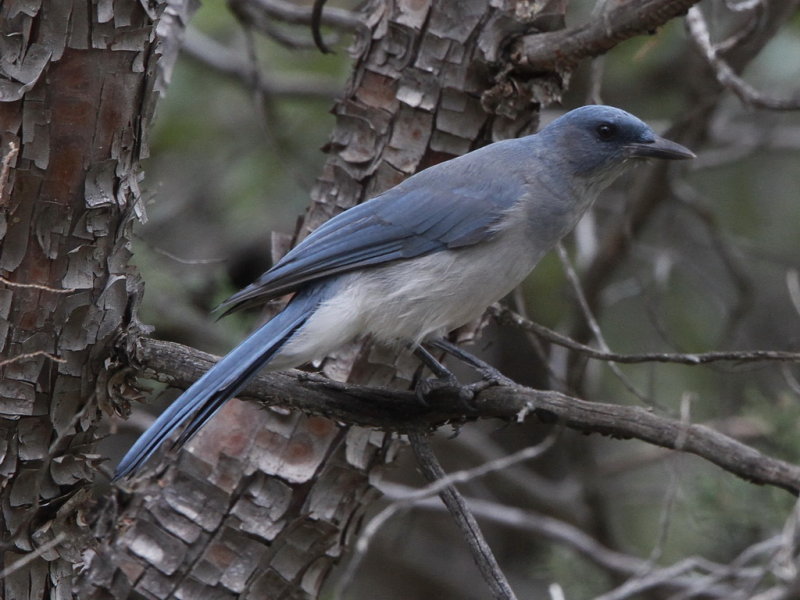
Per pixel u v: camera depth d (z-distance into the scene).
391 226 9.77
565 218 10.48
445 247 9.88
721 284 18.52
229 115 16.98
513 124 10.15
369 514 17.97
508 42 9.59
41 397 7.61
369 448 9.63
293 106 16.80
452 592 18.39
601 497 15.87
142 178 7.86
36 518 7.79
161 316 14.38
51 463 7.73
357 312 9.71
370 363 9.98
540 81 9.66
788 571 10.26
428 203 9.84
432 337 10.09
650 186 14.69
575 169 10.45
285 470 9.55
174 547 9.52
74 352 7.66
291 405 8.91
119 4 7.19
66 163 7.31
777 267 18.22
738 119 18.47
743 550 13.48
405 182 9.92
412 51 9.81
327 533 9.58
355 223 9.77
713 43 12.31
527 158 10.31
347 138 10.16
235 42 17.08
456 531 19.06
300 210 16.67
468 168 10.02
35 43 7.08
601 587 14.77
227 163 16.95
